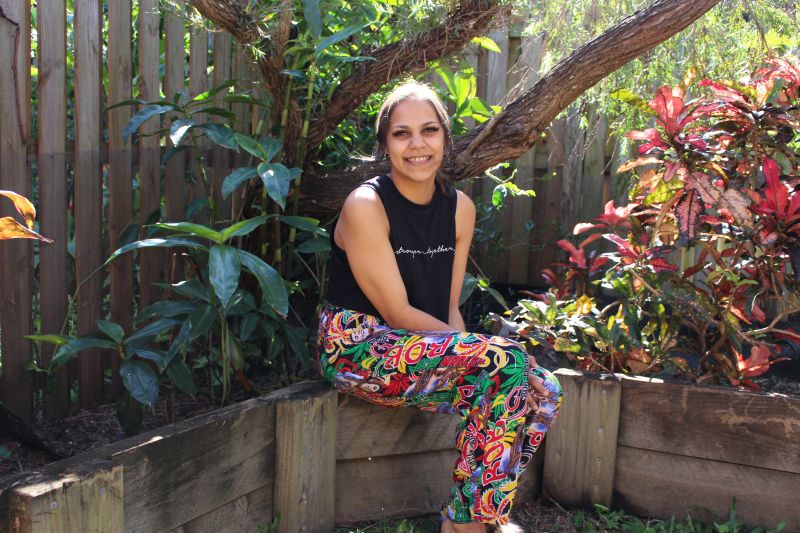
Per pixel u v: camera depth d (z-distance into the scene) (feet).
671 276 8.76
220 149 10.64
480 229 13.61
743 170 8.82
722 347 9.43
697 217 8.18
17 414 8.50
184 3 9.54
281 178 8.23
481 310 13.75
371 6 9.68
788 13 10.03
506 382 6.63
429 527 7.89
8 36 7.94
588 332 8.73
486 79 14.02
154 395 7.73
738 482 7.85
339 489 7.78
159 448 5.84
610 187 13.82
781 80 9.34
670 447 8.03
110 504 5.33
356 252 7.11
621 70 10.80
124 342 7.99
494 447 6.65
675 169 8.16
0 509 4.95
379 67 9.44
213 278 7.32
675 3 8.18
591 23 10.88
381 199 7.16
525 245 14.14
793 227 8.13
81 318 9.00
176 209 10.05
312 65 9.05
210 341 9.46
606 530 7.91
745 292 8.76
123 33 9.12
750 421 7.75
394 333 7.14
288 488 7.07
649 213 9.08
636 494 8.20
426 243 7.45
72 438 8.60
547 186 14.16
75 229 8.83
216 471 6.40
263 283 7.55
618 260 9.20
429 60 9.50
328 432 7.41
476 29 9.30
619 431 8.20
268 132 11.16
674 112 8.25
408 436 8.04
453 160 9.21
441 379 6.91
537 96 8.88
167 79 9.66
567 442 8.29
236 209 10.91
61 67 8.49
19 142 8.18
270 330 9.04
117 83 9.11
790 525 7.72
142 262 9.62
